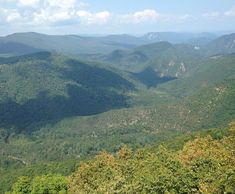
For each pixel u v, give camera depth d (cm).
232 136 9062
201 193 5962
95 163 9894
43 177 11206
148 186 6562
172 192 6359
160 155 9019
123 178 7681
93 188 8575
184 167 6912
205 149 8706
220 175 5650
